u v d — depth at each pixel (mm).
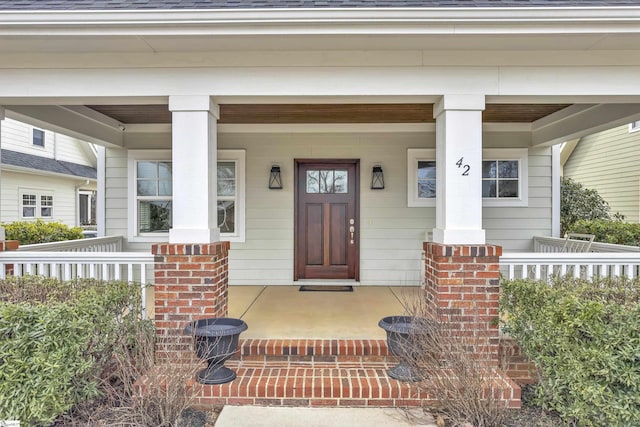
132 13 3189
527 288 3385
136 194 6871
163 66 3732
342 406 3268
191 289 3689
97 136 6086
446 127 3715
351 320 4551
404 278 6660
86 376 3107
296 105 5258
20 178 11391
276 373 3521
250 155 6684
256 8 3186
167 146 6801
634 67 3676
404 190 6668
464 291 3605
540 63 3688
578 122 5582
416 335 3289
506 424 3039
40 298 3240
